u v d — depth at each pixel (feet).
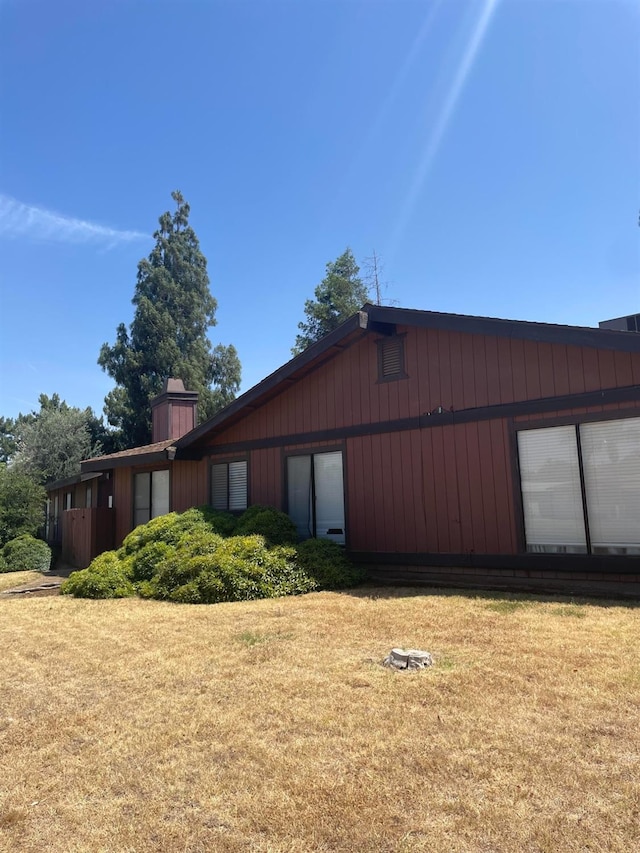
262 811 8.68
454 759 9.89
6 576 48.03
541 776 9.23
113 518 51.16
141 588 30.73
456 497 29.84
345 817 8.40
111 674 15.92
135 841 8.14
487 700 12.39
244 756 10.50
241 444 40.65
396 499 32.09
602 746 10.14
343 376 35.27
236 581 27.68
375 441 33.32
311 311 115.96
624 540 24.85
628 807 8.27
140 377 113.09
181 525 34.40
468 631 18.39
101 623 23.17
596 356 25.93
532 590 25.50
